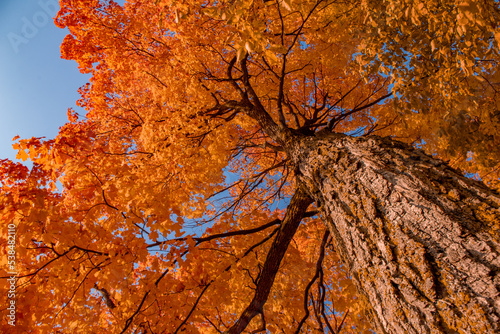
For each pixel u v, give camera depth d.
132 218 2.57
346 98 4.61
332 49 3.60
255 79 4.21
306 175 2.42
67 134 2.67
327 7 3.16
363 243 1.56
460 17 1.70
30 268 2.39
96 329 2.72
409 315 1.22
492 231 1.19
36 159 2.52
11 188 2.32
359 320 3.26
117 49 4.20
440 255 1.24
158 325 2.71
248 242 3.29
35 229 2.31
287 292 3.78
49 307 2.48
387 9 2.19
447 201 1.40
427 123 3.35
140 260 2.53
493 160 3.33
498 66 2.47
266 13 3.04
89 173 2.60
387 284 1.36
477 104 2.68
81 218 2.54
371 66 2.74
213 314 3.40
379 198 1.61
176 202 3.31
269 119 3.59
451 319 1.09
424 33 2.52
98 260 2.59
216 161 3.79
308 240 4.36
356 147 2.12
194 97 3.52
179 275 3.04
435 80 2.72
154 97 3.65
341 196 1.85
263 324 2.80
